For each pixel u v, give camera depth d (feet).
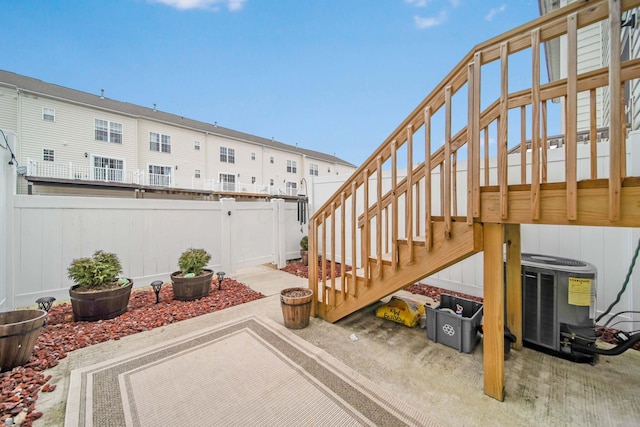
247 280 16.42
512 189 5.86
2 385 6.47
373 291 9.05
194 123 59.06
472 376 7.05
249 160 62.64
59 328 9.68
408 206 7.91
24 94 36.81
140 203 14.33
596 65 16.33
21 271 11.32
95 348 8.40
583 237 9.94
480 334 9.05
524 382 6.76
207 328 9.84
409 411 5.82
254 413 5.79
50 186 33.47
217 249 17.13
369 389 6.53
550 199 5.40
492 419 5.60
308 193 22.22
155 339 9.00
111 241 13.50
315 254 11.10
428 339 9.05
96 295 10.18
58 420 5.56
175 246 15.49
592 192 4.91
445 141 6.89
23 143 36.73
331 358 7.88
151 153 47.75
